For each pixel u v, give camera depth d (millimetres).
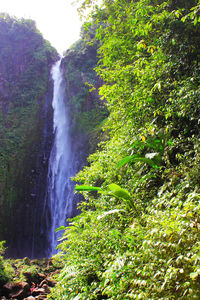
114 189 2652
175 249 1425
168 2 3596
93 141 13023
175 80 3092
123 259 1647
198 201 1653
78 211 11664
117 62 5027
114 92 4500
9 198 14523
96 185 5160
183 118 2918
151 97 3338
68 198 13414
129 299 1495
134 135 3623
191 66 3047
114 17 5039
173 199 1884
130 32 4867
